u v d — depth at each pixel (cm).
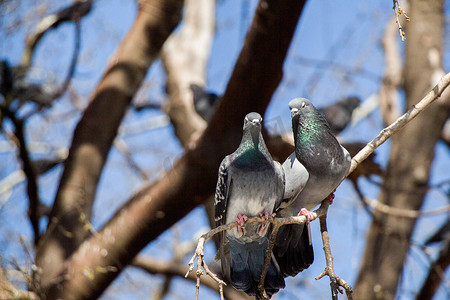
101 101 1312
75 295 1180
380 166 1282
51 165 1484
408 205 1469
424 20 1591
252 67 1026
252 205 764
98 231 1255
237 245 774
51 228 1192
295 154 750
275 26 981
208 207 1478
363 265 1495
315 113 724
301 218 675
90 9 1445
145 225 1178
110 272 1187
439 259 1443
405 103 1570
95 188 1282
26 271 995
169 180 1159
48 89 1348
